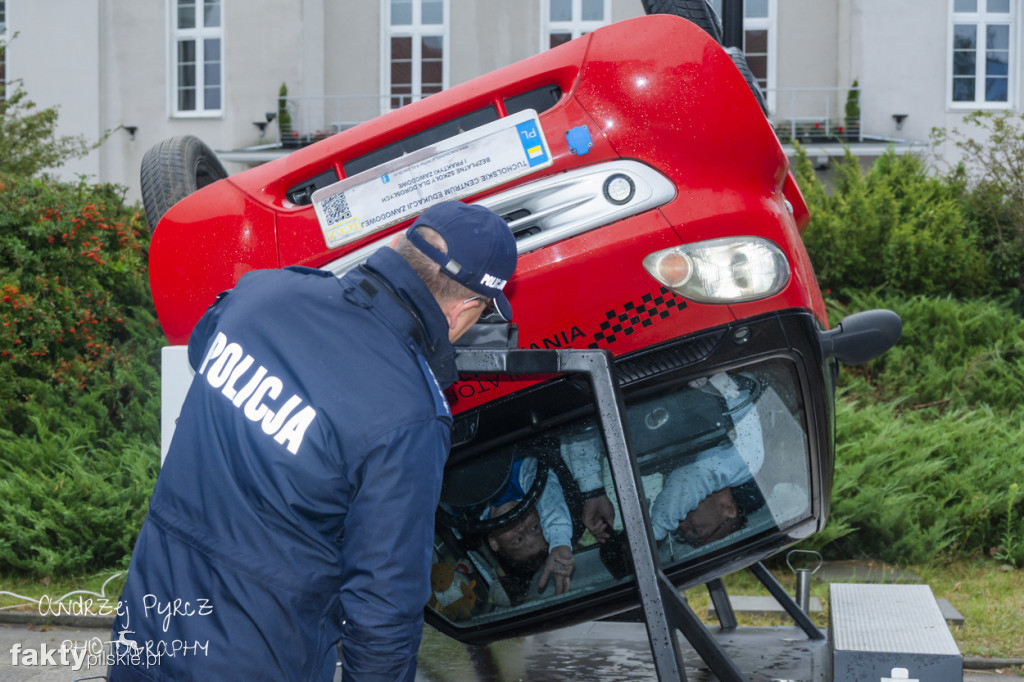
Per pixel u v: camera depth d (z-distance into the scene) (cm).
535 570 301
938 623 282
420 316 182
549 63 280
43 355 845
